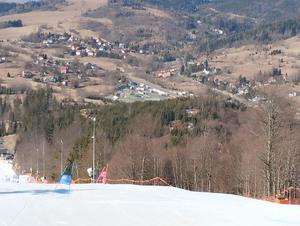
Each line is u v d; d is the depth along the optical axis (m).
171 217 16.83
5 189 25.47
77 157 100.25
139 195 23.19
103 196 22.53
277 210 18.50
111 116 139.75
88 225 15.10
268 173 49.84
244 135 98.25
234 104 148.38
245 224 15.68
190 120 134.88
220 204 20.19
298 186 63.91
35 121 165.25
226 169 88.62
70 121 152.12
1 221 15.33
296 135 65.88
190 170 93.00
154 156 96.62
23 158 133.00
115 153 98.06
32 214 16.81
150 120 133.62
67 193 23.67
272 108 53.97
